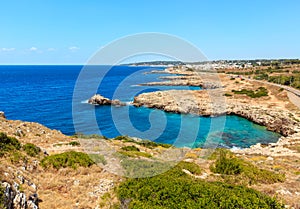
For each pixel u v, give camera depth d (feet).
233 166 58.80
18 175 41.24
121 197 38.06
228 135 154.81
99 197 40.65
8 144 55.11
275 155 95.50
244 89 290.56
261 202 36.68
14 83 467.52
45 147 71.97
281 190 47.29
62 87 392.27
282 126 161.38
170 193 37.73
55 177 47.85
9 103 247.50
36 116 191.01
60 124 168.76
